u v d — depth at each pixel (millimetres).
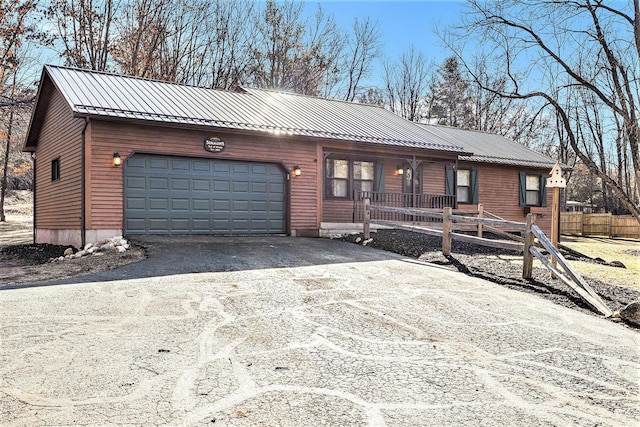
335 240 12422
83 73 13000
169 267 7586
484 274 7789
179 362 3605
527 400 3119
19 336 4145
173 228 11383
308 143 13289
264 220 12711
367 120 15992
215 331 4418
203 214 11805
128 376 3309
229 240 10867
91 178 10336
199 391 3084
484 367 3734
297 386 3213
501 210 18547
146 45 24422
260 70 29031
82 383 3176
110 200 10562
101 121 10469
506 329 4871
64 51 21812
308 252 9727
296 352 3914
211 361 3643
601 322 5285
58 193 12680
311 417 2756
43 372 3355
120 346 3941
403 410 2896
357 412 2846
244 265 7930
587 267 9039
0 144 25781
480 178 18047
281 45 29328
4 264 11086
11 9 18344
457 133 20844
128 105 11031
